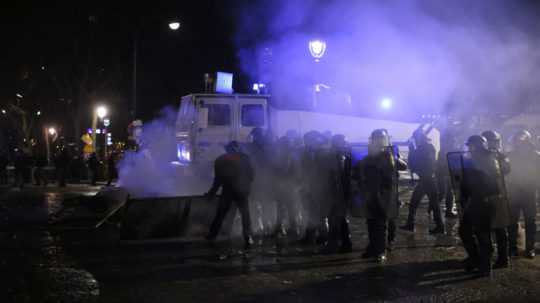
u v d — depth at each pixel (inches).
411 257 293.1
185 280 247.1
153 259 289.3
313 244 331.9
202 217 363.9
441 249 314.0
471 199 253.8
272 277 252.1
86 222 394.3
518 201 292.0
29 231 377.1
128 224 346.6
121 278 250.2
